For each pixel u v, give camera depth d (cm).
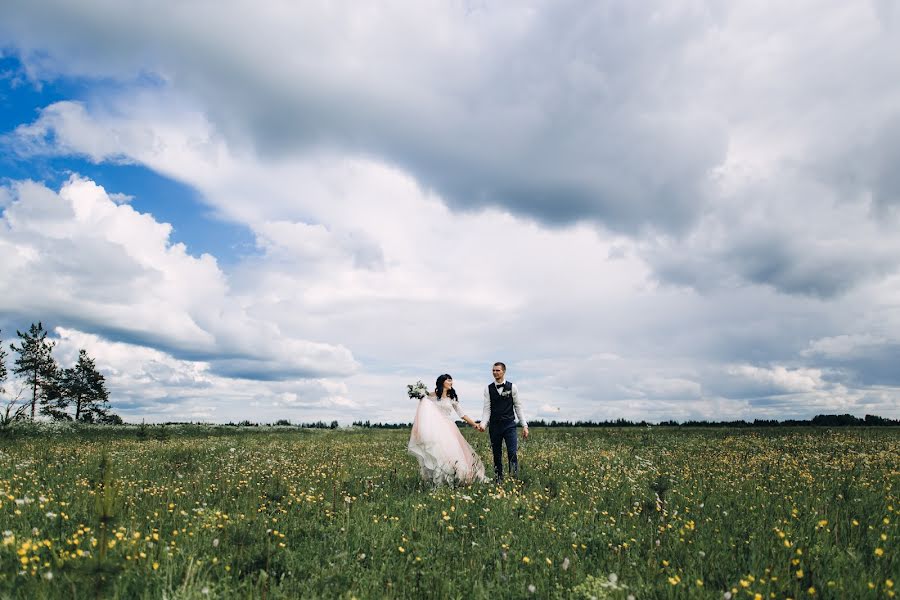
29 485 813
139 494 748
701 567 471
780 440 1838
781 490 813
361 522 618
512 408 1061
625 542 550
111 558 422
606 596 408
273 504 693
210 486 859
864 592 403
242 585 416
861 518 625
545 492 843
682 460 1297
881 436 1964
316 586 429
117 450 1596
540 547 541
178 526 584
